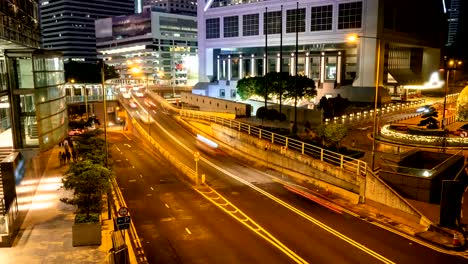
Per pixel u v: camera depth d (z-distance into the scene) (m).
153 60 186.12
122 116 89.19
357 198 30.12
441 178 29.38
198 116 70.12
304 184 35.69
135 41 195.25
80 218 22.42
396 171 29.80
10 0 31.33
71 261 19.78
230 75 128.25
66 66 109.25
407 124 57.06
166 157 47.91
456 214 23.72
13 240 22.44
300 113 66.38
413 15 114.44
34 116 31.14
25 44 35.78
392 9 102.56
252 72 122.06
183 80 198.75
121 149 55.47
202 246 22.28
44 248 21.39
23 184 26.45
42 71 32.69
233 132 51.38
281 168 40.44
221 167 42.81
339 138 39.44
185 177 38.84
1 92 29.25
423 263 19.92
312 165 36.19
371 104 92.69
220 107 82.44
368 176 29.38
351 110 80.56
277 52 116.00
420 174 28.62
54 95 36.31
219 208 29.20
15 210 23.47
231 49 128.88
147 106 92.00
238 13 121.50
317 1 104.25
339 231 24.44
